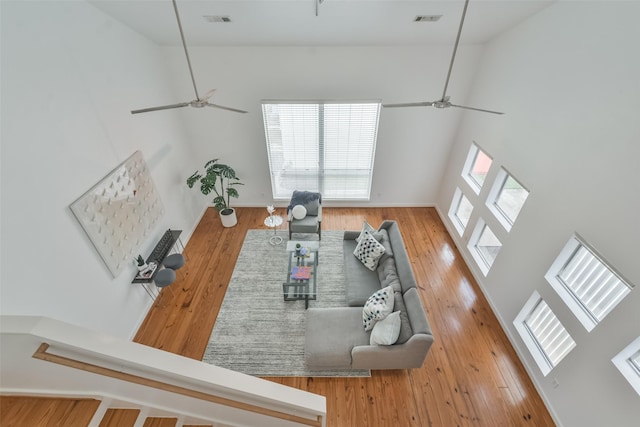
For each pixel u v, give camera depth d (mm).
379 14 3404
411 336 3070
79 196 2893
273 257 5039
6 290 2219
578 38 2744
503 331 3900
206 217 6008
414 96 4930
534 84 3344
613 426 2393
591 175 2600
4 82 2230
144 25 3652
